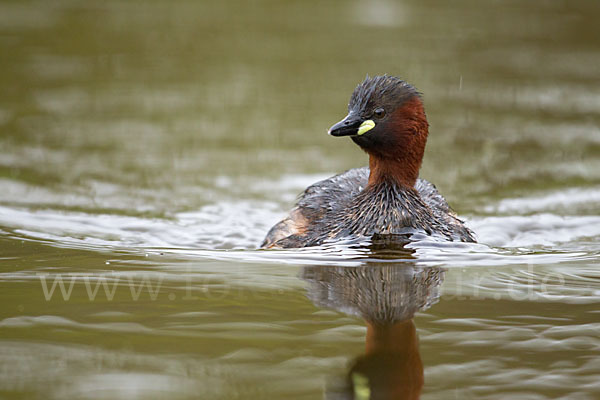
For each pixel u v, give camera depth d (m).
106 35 25.70
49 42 24.56
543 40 25.66
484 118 19.19
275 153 17.09
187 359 6.94
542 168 16.22
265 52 24.36
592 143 17.62
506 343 7.38
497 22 27.92
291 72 22.33
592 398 6.31
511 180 15.68
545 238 12.36
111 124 18.33
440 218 11.78
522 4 30.56
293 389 6.41
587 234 12.67
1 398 6.16
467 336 7.53
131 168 15.87
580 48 24.81
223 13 29.09
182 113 19.23
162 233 12.45
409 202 11.50
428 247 10.73
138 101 19.97
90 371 6.66
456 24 27.53
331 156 17.03
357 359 6.98
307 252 10.52
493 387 6.51
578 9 29.42
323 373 6.70
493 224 13.16
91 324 7.67
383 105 11.40
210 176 15.70
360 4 31.09
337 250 10.57
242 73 22.33
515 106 19.89
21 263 9.84
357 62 23.12
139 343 7.25
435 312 8.16
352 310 8.18
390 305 8.36
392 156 11.51
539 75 22.30
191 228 12.91
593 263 10.22
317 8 30.20
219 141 17.58
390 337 7.46
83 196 14.24
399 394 6.36
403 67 22.62
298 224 11.98
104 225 12.63
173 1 30.75
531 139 17.73
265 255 10.41
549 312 8.20
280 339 7.38
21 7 28.56
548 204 14.35
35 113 18.83
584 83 21.67
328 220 11.68
